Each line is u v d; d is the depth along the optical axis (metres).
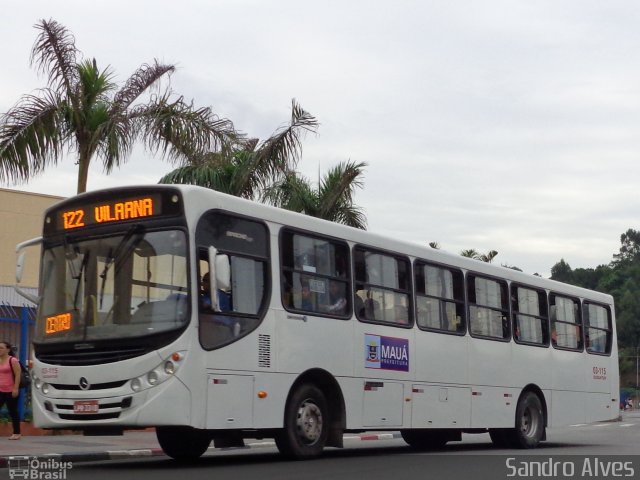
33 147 19.55
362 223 24.95
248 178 21.70
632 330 123.56
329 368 14.19
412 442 19.33
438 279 16.94
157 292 12.34
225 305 12.64
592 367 21.36
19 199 24.77
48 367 12.74
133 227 12.67
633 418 48.81
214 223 12.70
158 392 11.92
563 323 20.58
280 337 13.39
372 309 15.23
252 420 12.83
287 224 13.85
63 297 13.01
